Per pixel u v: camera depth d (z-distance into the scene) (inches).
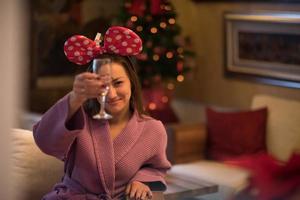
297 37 163.8
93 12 213.0
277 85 172.4
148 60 190.5
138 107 79.2
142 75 192.9
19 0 28.8
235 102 191.5
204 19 202.8
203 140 168.6
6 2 28.3
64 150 70.2
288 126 156.0
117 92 74.0
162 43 190.5
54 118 69.1
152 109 188.7
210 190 113.9
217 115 167.6
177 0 210.4
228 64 192.4
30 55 201.6
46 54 205.8
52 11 206.1
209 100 203.8
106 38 76.1
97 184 73.7
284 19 166.2
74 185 74.1
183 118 212.7
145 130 77.7
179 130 165.0
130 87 76.6
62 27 208.8
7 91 29.0
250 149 158.2
